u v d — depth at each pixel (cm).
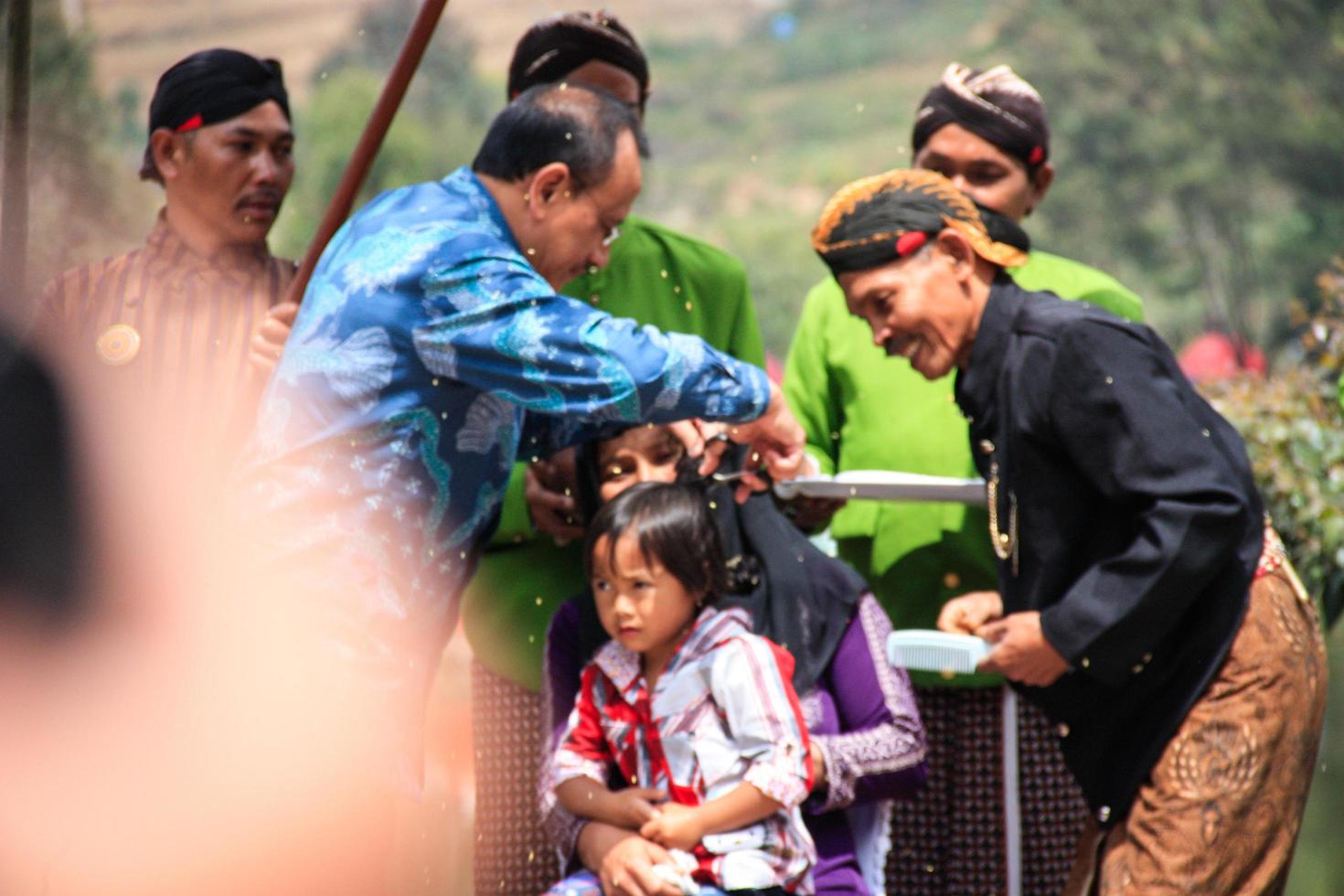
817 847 552
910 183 533
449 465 477
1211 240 6303
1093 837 532
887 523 664
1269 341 6081
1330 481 750
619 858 516
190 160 608
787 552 580
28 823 251
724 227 9350
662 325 652
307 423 465
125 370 599
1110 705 512
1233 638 499
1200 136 6241
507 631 630
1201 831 490
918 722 562
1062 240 6600
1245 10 6156
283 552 454
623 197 497
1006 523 518
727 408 481
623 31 647
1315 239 6153
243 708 402
